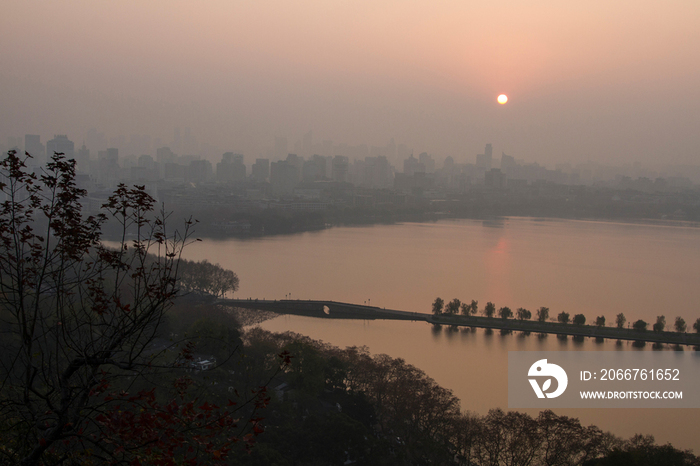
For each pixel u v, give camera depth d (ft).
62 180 97.91
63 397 84.69
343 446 274.98
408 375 406.41
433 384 399.65
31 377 85.15
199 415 87.35
